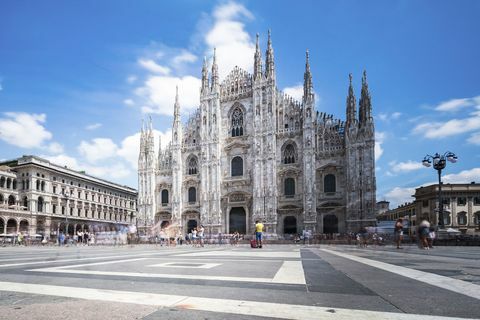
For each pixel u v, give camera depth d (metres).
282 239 66.00
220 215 76.19
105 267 12.50
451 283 8.34
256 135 75.06
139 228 84.25
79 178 107.94
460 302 6.14
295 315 5.32
